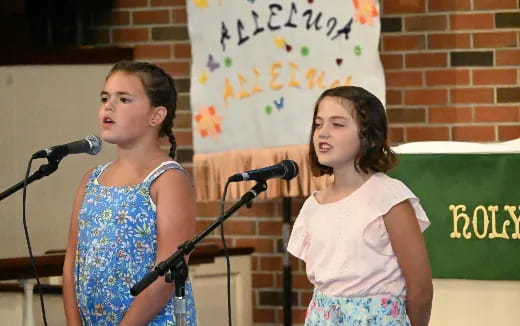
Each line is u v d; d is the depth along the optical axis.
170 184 6.22
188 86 11.47
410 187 7.64
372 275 6.08
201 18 10.49
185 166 11.49
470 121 10.72
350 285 6.09
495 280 7.51
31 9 11.39
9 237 10.94
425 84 10.80
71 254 6.47
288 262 10.66
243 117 10.42
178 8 11.45
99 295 6.18
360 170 6.25
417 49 10.80
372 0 10.02
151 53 11.52
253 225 11.27
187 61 11.47
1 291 7.80
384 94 10.06
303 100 10.24
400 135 10.88
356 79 10.11
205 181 10.65
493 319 7.52
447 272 7.57
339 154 6.16
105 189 6.34
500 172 7.50
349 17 10.09
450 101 10.75
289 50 10.27
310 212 6.38
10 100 10.92
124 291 6.14
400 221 6.09
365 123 6.17
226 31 10.45
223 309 10.32
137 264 6.15
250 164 10.42
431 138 10.80
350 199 6.20
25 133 10.97
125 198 6.21
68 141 11.09
